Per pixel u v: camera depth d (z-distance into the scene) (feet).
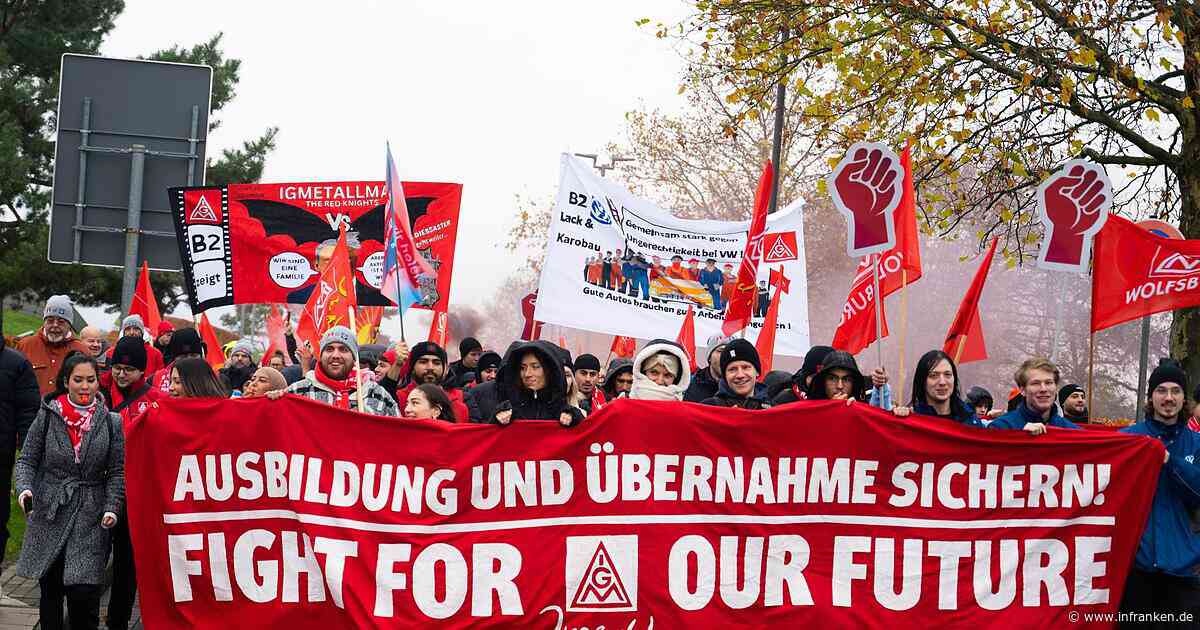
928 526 22.62
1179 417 24.06
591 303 34.71
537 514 22.22
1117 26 48.29
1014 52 49.32
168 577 22.07
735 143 100.42
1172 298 25.67
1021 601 22.70
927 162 51.60
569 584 22.17
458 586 22.04
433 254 33.68
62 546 23.91
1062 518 22.79
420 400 24.58
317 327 27.53
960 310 24.29
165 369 31.12
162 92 33.99
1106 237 25.85
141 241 34.06
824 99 52.54
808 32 51.96
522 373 23.94
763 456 22.48
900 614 22.49
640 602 22.24
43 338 35.78
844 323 29.94
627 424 22.35
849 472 22.57
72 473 24.02
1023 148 51.03
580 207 34.76
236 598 22.09
